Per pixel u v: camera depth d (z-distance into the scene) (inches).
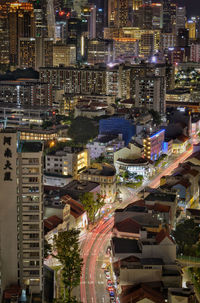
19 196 7869.1
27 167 7815.0
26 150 7819.9
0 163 7731.3
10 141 7687.0
